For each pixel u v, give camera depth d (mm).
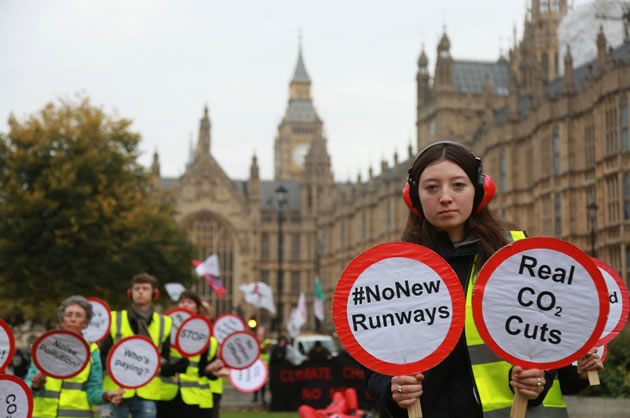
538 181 71625
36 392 12406
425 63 106812
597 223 62531
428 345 5297
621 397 17781
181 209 155625
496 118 88750
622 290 7824
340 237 146250
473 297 5316
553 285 5277
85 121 63062
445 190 5488
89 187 60281
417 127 106438
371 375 5684
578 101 66875
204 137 159625
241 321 22844
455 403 5379
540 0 103750
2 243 58906
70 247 59844
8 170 61375
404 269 5391
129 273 61938
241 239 157625
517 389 5191
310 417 15438
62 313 12430
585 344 5215
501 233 5680
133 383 14367
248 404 41406
